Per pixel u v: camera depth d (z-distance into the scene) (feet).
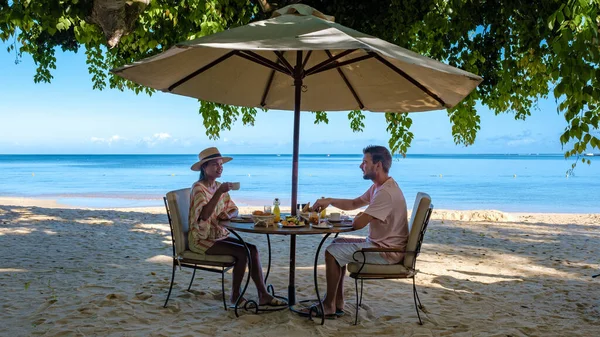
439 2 20.57
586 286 18.97
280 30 11.78
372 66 16.16
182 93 16.37
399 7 21.02
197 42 10.83
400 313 14.69
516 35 23.21
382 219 13.50
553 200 77.10
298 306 14.96
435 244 28.73
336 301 14.58
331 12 21.74
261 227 13.38
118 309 14.23
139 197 75.05
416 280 19.15
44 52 33.63
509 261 24.07
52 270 19.63
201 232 14.35
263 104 18.52
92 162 316.60
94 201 67.97
